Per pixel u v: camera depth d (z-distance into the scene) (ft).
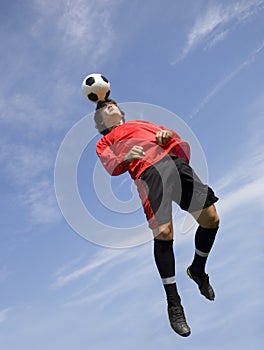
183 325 10.44
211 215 11.31
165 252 10.93
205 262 12.00
